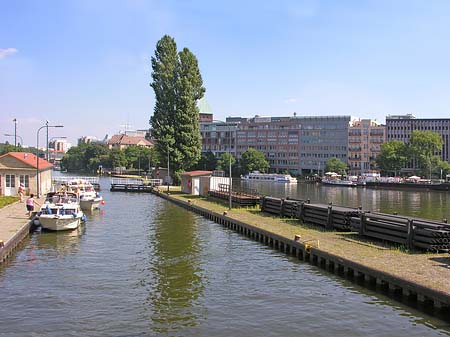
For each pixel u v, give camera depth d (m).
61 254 37.25
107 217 61.38
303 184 182.88
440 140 188.88
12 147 176.62
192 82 108.88
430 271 25.94
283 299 25.72
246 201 64.12
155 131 109.06
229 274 31.02
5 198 68.31
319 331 21.27
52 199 53.53
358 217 39.56
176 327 21.86
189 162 110.69
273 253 37.56
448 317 22.02
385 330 21.20
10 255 36.53
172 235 46.66
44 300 25.62
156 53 109.69
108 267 33.00
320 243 34.81
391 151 189.50
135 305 24.83
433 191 139.00
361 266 27.72
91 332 21.30
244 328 21.72
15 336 20.83
